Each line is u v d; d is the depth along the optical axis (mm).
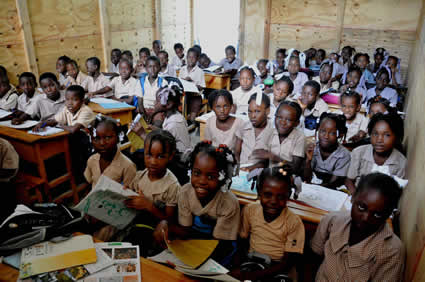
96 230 1698
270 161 2393
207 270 1164
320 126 2211
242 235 1605
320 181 2305
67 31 4973
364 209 1214
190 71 5258
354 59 5547
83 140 2953
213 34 8492
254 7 6469
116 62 5496
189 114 4621
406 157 2279
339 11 6098
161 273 1153
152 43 6859
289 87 3250
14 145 2760
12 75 4258
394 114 2041
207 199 1524
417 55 3895
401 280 1299
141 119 2613
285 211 1513
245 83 3732
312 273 1638
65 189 3051
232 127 2668
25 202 2539
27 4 4289
